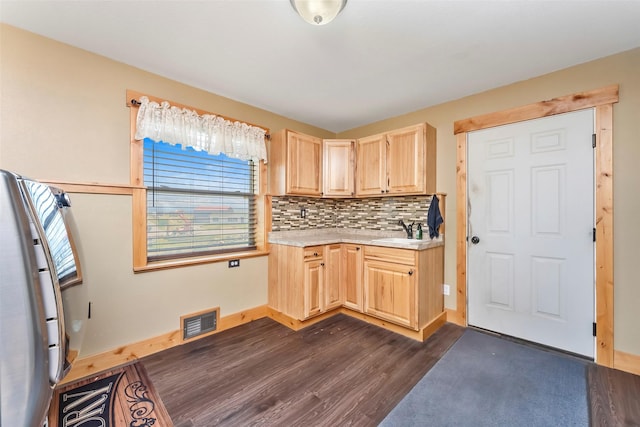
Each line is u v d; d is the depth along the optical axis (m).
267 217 3.02
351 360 2.07
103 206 1.96
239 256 2.73
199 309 2.46
